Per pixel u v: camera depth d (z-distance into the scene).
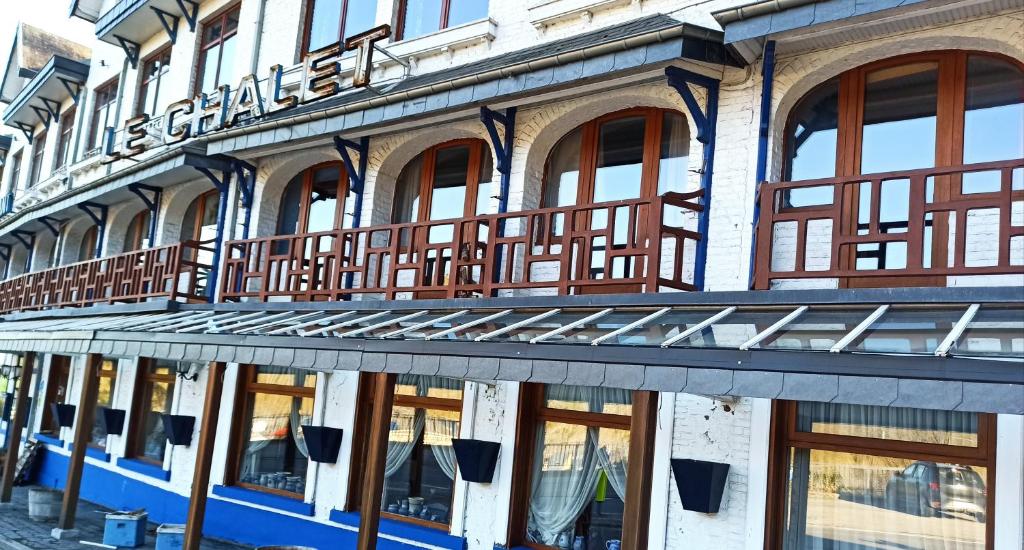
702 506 7.96
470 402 10.20
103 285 15.73
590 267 9.84
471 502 9.95
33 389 20.42
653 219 7.98
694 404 8.41
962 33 7.48
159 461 15.02
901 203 7.92
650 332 6.95
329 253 11.21
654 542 8.42
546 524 9.48
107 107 20.62
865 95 8.27
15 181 26.41
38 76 22.31
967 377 5.02
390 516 10.86
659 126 9.75
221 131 13.28
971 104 7.71
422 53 12.12
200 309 12.91
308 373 12.51
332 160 13.34
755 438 7.93
